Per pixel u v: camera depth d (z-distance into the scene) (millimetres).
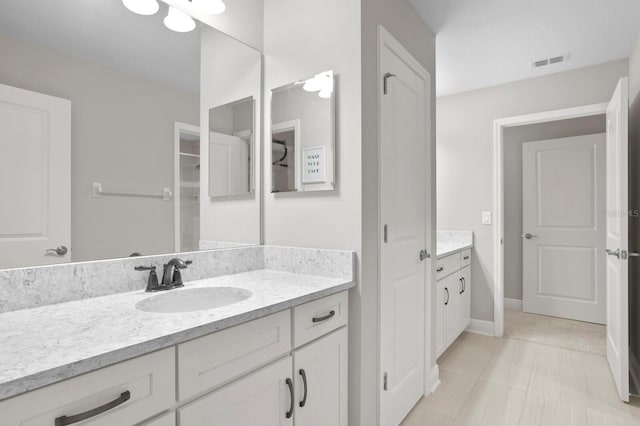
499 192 3225
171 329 888
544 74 3031
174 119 1521
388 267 1771
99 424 746
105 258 1291
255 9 1864
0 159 1056
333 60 1632
